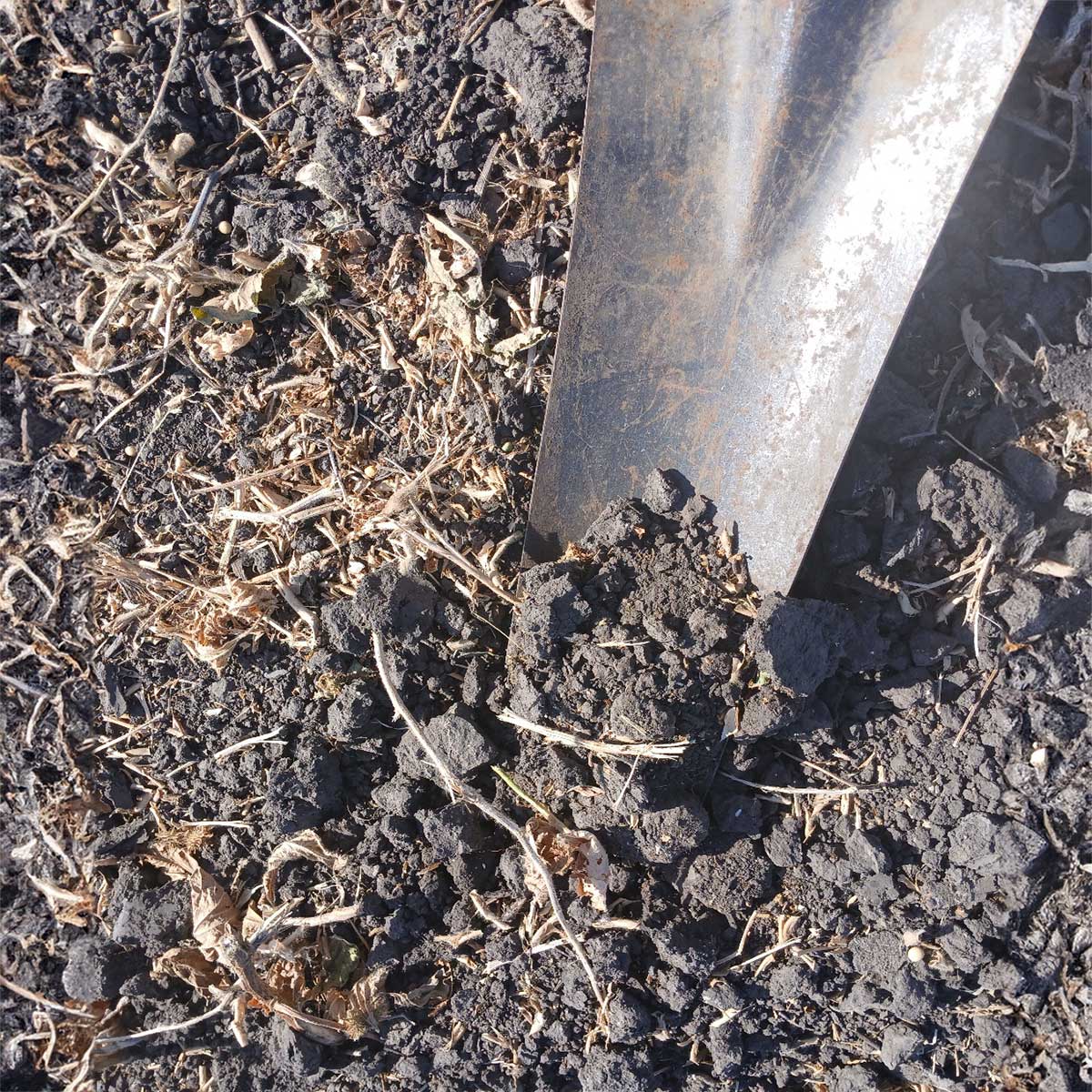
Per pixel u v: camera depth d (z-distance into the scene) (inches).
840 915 17.1
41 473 19.3
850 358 16.3
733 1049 17.4
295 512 17.9
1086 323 16.6
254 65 18.2
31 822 20.0
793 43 16.0
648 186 16.6
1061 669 16.8
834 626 16.4
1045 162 16.8
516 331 17.5
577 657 16.7
